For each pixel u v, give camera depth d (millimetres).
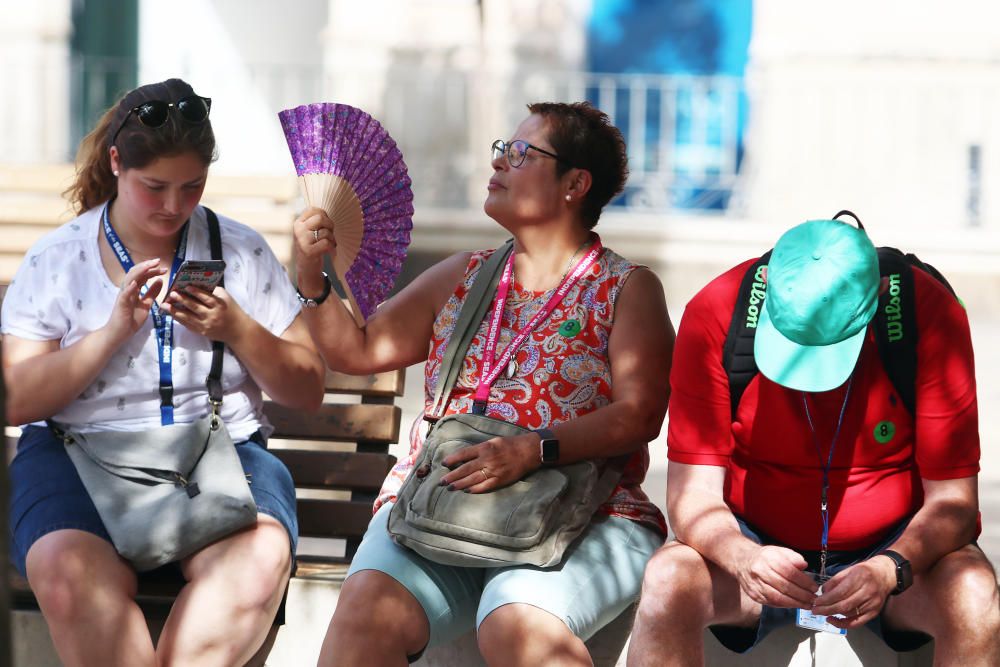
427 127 29797
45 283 9070
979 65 29547
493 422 8719
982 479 14750
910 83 29688
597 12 34656
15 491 8766
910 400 8133
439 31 29859
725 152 30203
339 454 10250
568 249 9414
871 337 8188
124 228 9219
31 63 29359
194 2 33031
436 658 9211
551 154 9203
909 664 8680
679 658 8031
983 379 19891
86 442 8750
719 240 27953
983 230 29203
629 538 8758
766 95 29953
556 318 9141
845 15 29828
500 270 9477
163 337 9039
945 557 7961
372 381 10523
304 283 9227
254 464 9148
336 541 13000
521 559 8180
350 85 29938
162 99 8836
